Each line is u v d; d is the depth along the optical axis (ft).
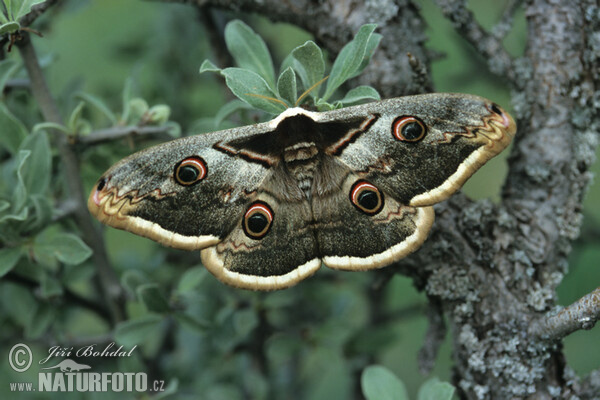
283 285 2.45
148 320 2.63
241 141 2.44
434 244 2.48
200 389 2.93
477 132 2.38
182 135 3.01
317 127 2.44
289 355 2.81
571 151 2.50
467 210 2.49
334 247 2.45
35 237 2.55
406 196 2.41
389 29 2.52
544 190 2.50
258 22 2.99
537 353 2.45
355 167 2.43
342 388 3.35
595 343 3.19
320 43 2.57
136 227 2.40
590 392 2.45
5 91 2.70
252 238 2.45
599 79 2.50
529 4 2.52
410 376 3.35
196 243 2.43
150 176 2.41
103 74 3.16
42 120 2.75
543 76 2.51
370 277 3.00
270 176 2.45
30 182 2.56
